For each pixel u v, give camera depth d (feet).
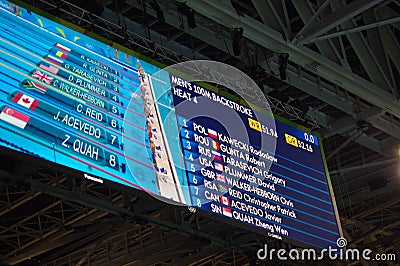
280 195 37.37
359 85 45.21
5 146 27.76
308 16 42.78
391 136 53.01
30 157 28.32
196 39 44.86
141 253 54.29
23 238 57.88
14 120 28.58
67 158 29.48
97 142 31.01
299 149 40.65
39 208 54.49
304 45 44.37
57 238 55.01
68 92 31.35
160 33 43.73
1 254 59.00
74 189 36.55
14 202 52.29
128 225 54.90
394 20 40.91
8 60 29.99
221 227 48.01
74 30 33.76
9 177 33.50
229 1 40.01
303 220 37.78
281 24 42.01
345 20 40.65
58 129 29.86
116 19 41.24
